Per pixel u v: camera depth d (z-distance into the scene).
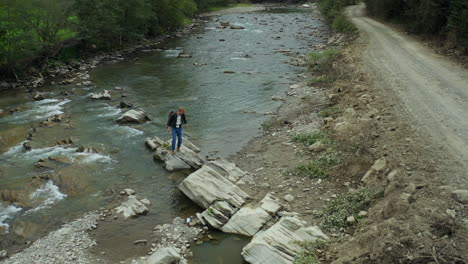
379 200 12.95
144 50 49.38
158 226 13.76
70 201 15.51
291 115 25.11
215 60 43.00
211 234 13.27
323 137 19.92
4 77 33.19
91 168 18.20
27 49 33.72
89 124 23.86
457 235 9.52
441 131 16.81
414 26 45.03
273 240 11.79
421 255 8.84
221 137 22.19
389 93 23.39
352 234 12.00
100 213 14.65
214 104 28.11
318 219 13.30
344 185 15.15
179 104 28.05
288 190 15.56
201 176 15.89
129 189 16.27
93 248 12.57
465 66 28.20
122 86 32.62
